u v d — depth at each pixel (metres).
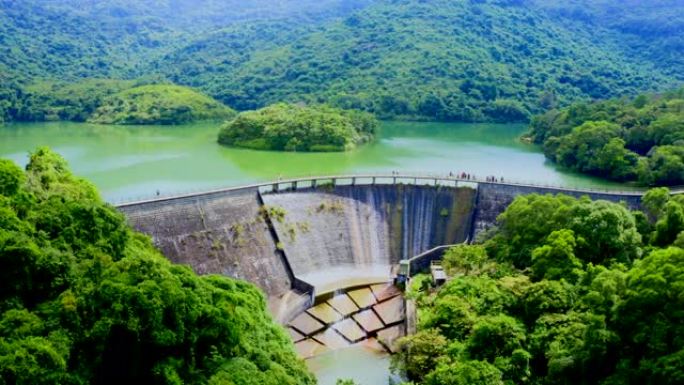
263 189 125.19
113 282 51.59
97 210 64.94
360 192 132.62
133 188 144.75
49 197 70.25
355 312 104.75
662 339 57.00
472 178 138.38
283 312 102.00
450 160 191.88
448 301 81.06
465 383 59.97
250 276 109.06
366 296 110.31
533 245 92.62
